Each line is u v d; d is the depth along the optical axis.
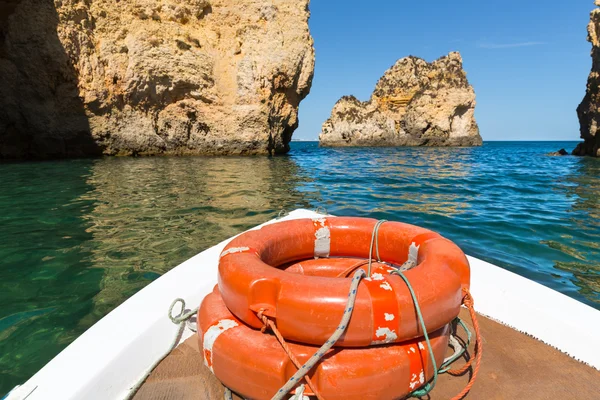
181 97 20.25
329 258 2.27
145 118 19.33
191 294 2.30
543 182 12.30
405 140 52.31
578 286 3.84
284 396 1.38
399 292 1.41
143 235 5.11
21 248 4.46
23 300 3.18
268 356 1.39
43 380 1.57
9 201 7.28
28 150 16.73
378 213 7.15
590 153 26.95
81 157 17.67
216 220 6.07
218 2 20.62
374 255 2.17
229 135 21.31
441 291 1.47
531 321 2.11
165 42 18.94
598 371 1.77
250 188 9.65
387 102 53.47
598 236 5.64
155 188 9.16
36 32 15.30
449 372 1.73
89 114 17.56
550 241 5.40
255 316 1.45
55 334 2.67
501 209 7.64
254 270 1.50
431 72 50.06
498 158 26.27
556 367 1.79
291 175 13.03
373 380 1.36
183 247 4.63
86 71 16.89
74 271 3.80
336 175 13.72
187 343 1.95
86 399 1.54
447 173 15.12
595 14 23.69
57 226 5.48
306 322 1.37
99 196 7.95
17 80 15.51
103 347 1.78
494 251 4.95
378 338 1.38
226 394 1.54
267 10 20.61
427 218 6.77
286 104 22.88
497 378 1.71
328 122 59.19
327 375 1.34
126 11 18.03
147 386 1.65
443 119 49.38
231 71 21.00
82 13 16.59
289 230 2.12
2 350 2.48
